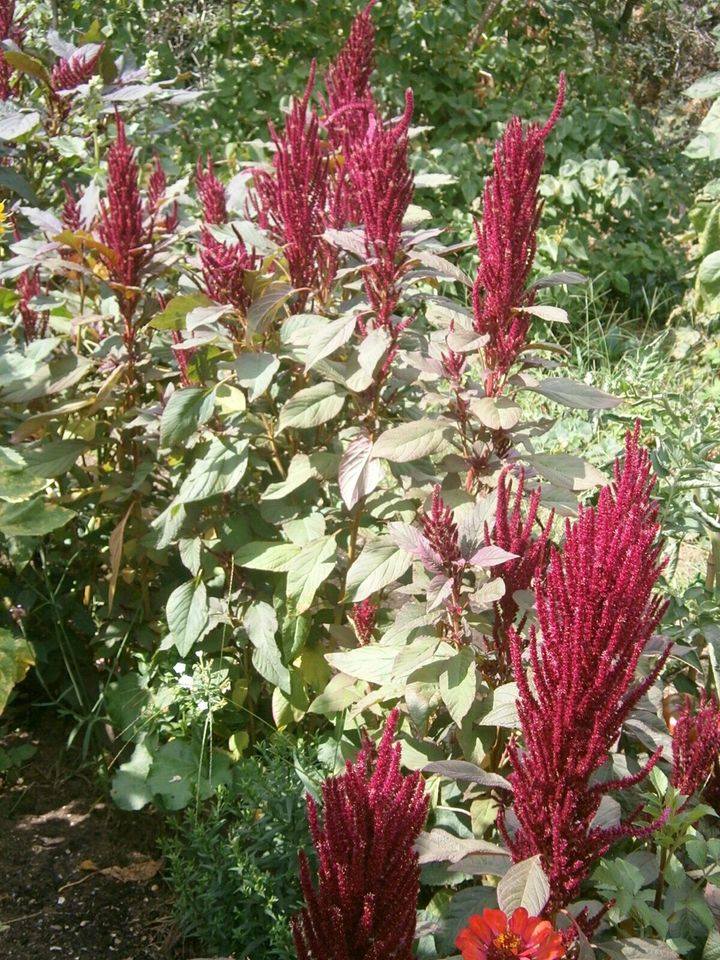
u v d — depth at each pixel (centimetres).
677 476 121
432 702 89
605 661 66
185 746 111
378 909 64
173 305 107
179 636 107
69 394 119
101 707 120
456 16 269
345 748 104
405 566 93
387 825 64
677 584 144
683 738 81
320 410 101
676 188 278
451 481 102
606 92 297
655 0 328
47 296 122
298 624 106
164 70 261
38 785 117
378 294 103
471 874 77
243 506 116
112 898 103
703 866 80
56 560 123
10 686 99
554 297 238
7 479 103
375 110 135
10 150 149
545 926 66
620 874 77
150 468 114
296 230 109
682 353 225
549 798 70
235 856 94
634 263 258
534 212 94
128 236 110
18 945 97
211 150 254
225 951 94
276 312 108
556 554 70
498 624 89
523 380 98
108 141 153
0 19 167
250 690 113
